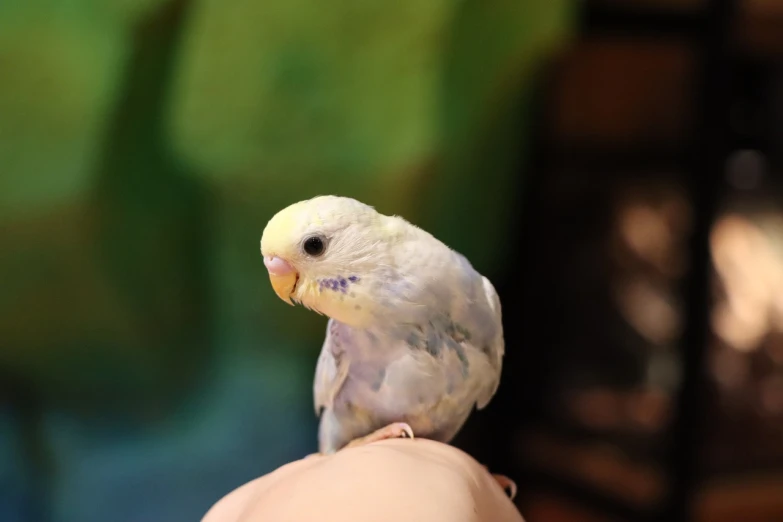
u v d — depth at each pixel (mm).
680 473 600
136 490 617
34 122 508
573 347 716
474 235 658
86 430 618
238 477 633
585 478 684
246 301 601
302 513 317
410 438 362
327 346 375
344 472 330
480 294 366
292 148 548
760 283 674
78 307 564
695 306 583
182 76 539
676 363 666
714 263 671
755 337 664
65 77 506
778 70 622
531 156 680
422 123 542
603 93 679
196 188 590
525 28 568
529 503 727
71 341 583
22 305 552
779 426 658
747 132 623
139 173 567
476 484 339
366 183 552
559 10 568
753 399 660
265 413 627
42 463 614
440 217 604
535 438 729
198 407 642
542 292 705
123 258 568
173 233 596
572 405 717
